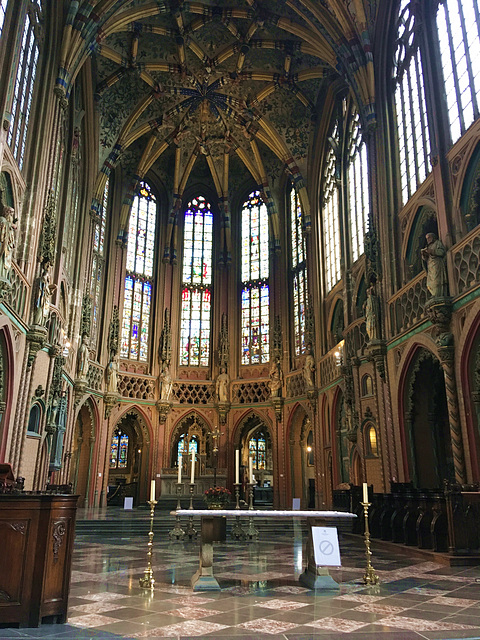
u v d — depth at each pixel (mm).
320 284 32438
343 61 25500
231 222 40938
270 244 38188
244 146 37844
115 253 35719
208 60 31828
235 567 11312
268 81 32469
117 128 32875
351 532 19891
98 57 29234
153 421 35031
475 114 17047
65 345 26000
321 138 33406
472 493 12203
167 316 37438
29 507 6676
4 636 5949
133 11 26406
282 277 37125
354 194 28031
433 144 18938
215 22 29609
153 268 38562
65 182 25734
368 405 23516
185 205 40969
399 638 5828
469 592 8492
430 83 19359
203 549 9102
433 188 19172
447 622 6547
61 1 22125
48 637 5910
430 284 17531
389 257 22328
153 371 36250
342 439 27828
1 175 16875
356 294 26453
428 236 18078
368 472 23031
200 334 38562
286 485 33094
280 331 36125
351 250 27969
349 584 9234
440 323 16969
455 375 16531
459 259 16812
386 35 23922
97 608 7371
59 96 21875
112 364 33125
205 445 36500
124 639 5828
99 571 10711
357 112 26109
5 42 16734
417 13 20641
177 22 28547
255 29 28906
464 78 17844
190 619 6727
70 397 27844
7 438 17438
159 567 11266
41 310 19312
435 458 19969
